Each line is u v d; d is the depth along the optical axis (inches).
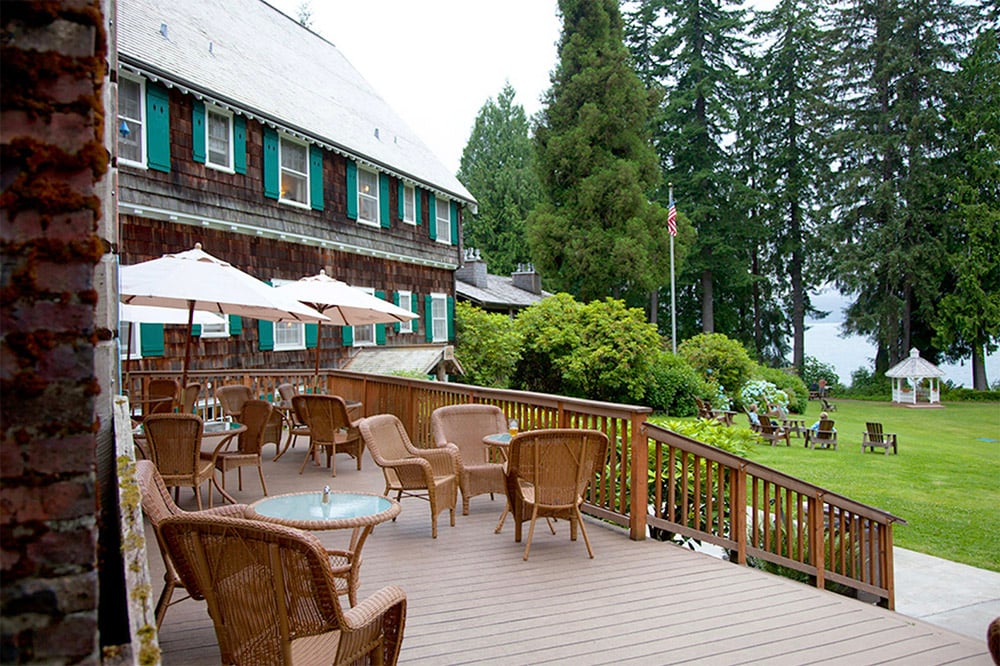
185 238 452.1
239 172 491.8
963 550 331.0
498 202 1625.2
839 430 786.2
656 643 140.7
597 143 1165.7
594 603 161.5
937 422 875.4
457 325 839.7
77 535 40.1
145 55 421.4
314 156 575.5
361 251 641.0
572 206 1177.4
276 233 527.2
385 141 746.8
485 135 1760.6
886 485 465.1
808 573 241.1
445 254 812.0
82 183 40.4
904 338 1266.0
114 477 93.0
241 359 501.4
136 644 51.5
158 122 424.2
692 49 1373.0
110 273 118.8
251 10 725.9
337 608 93.1
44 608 39.6
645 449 215.9
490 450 280.4
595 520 240.8
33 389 39.3
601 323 822.5
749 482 462.0
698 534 216.8
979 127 1192.8
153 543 190.9
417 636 139.9
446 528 222.2
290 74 661.9
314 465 326.6
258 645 95.3
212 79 480.7
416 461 210.7
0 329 39.0
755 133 1397.6
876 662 138.5
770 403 917.8
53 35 40.0
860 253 1242.6
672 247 999.0
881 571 256.5
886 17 1262.3
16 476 39.2
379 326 686.5
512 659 130.5
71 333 40.1
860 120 1284.4
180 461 209.3
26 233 39.4
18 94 39.4
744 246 1398.9
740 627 151.3
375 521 137.0
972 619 246.7
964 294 1175.6
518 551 199.3
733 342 991.6
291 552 91.6
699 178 1330.0
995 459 574.2
